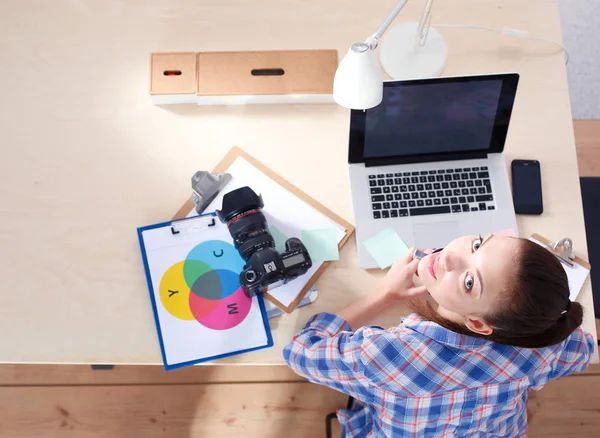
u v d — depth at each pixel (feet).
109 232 3.97
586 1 6.89
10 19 4.26
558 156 4.22
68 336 3.78
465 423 3.72
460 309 3.16
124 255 3.93
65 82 4.19
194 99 4.19
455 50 4.38
